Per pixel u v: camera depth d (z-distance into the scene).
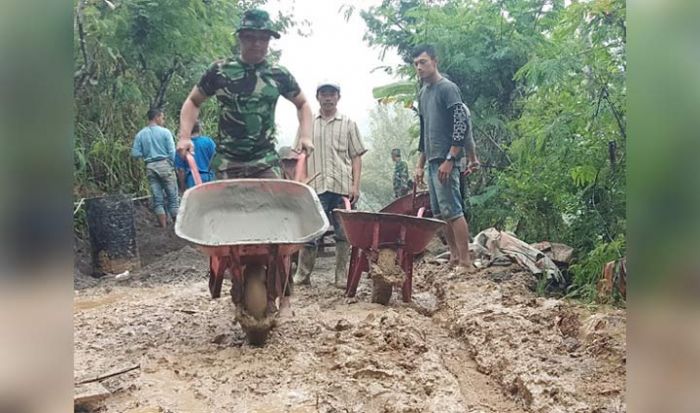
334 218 6.54
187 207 4.15
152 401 3.26
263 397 3.30
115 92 10.68
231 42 12.19
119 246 7.91
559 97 7.27
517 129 9.12
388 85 11.23
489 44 9.69
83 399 3.19
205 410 3.15
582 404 3.02
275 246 3.87
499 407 3.27
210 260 4.52
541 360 3.62
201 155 8.02
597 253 5.91
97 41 10.02
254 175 4.99
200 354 3.99
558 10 9.41
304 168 5.00
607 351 3.68
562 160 7.11
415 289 6.33
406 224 5.34
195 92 4.89
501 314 4.51
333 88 6.71
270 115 4.99
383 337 4.11
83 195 10.35
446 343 4.34
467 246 6.60
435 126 6.48
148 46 10.62
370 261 5.46
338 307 5.52
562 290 6.26
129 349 4.18
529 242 8.23
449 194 6.45
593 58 6.84
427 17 10.12
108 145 10.76
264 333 4.04
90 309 5.69
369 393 3.27
